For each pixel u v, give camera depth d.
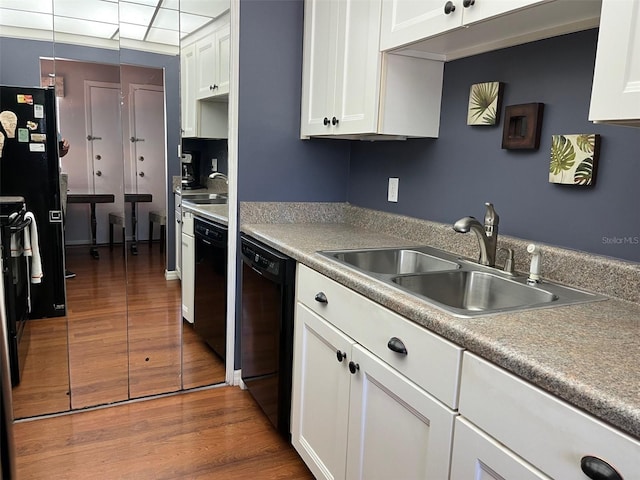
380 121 1.88
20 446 2.00
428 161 2.06
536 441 0.85
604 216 1.36
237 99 2.38
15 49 2.21
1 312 0.87
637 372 0.82
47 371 2.42
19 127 2.26
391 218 2.26
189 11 2.36
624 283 1.28
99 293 2.51
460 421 1.03
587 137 1.38
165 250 2.58
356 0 1.97
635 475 0.69
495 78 1.71
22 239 2.30
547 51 1.51
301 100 2.49
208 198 2.52
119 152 2.45
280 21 2.40
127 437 2.09
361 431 1.43
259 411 2.34
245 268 2.35
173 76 2.42
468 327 1.02
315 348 1.73
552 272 1.47
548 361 0.86
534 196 1.58
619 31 0.97
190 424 2.21
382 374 1.31
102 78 2.37
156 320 2.62
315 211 2.62
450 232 1.91
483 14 1.34
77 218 2.43
